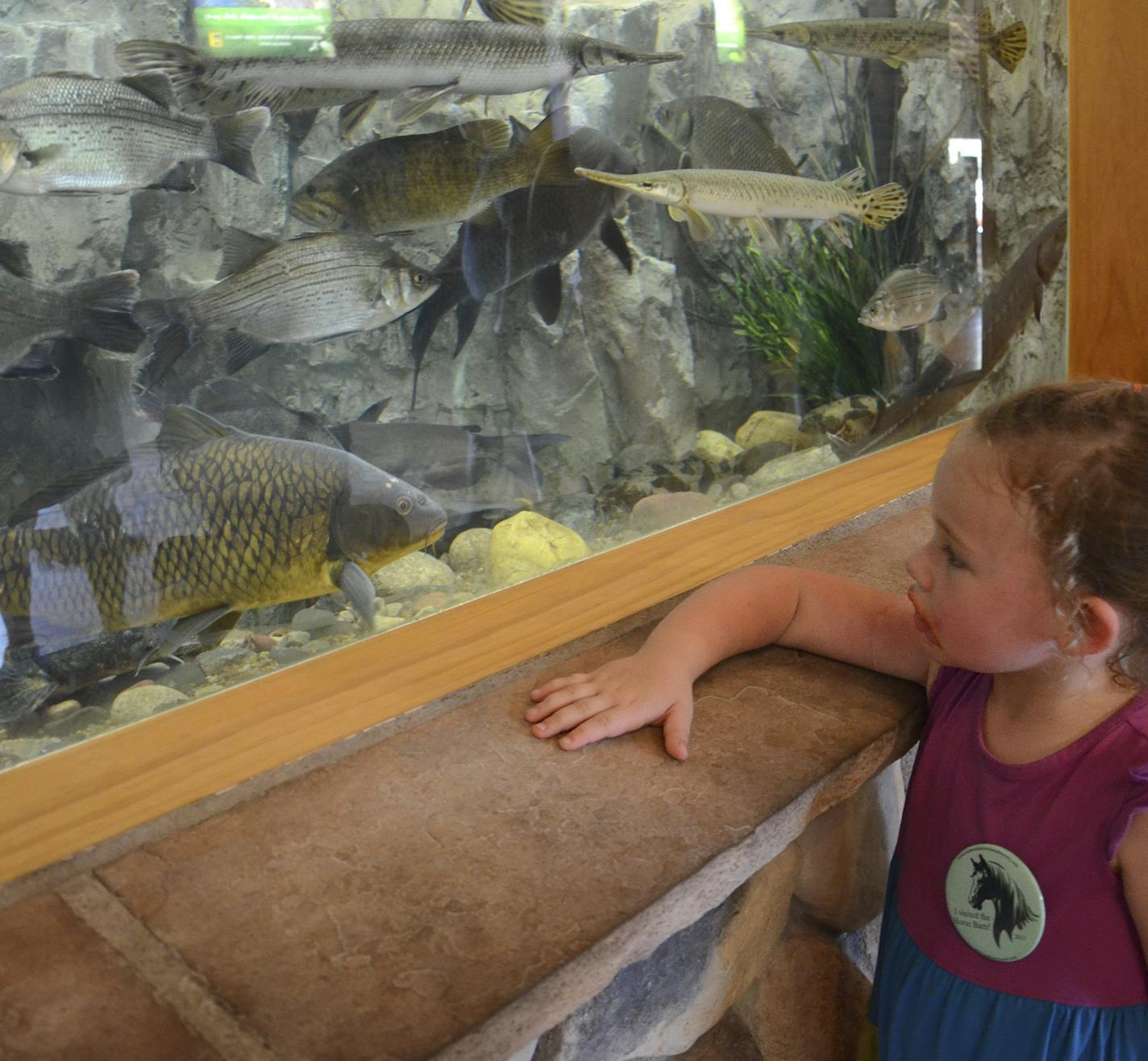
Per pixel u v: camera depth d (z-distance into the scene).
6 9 0.95
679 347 1.68
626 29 1.47
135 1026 0.67
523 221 1.41
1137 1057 0.94
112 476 1.09
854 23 1.78
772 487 1.84
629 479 1.66
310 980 0.71
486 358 1.43
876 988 1.17
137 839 0.85
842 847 1.26
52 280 1.02
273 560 1.22
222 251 1.13
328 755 0.97
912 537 1.51
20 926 0.76
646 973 1.00
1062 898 0.94
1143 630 0.87
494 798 0.91
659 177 1.57
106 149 1.02
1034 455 0.87
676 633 1.10
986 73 2.04
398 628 1.26
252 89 1.11
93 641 1.12
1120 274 2.19
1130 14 2.05
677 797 0.92
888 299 2.00
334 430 1.28
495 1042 0.69
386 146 1.24
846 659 1.16
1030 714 0.98
